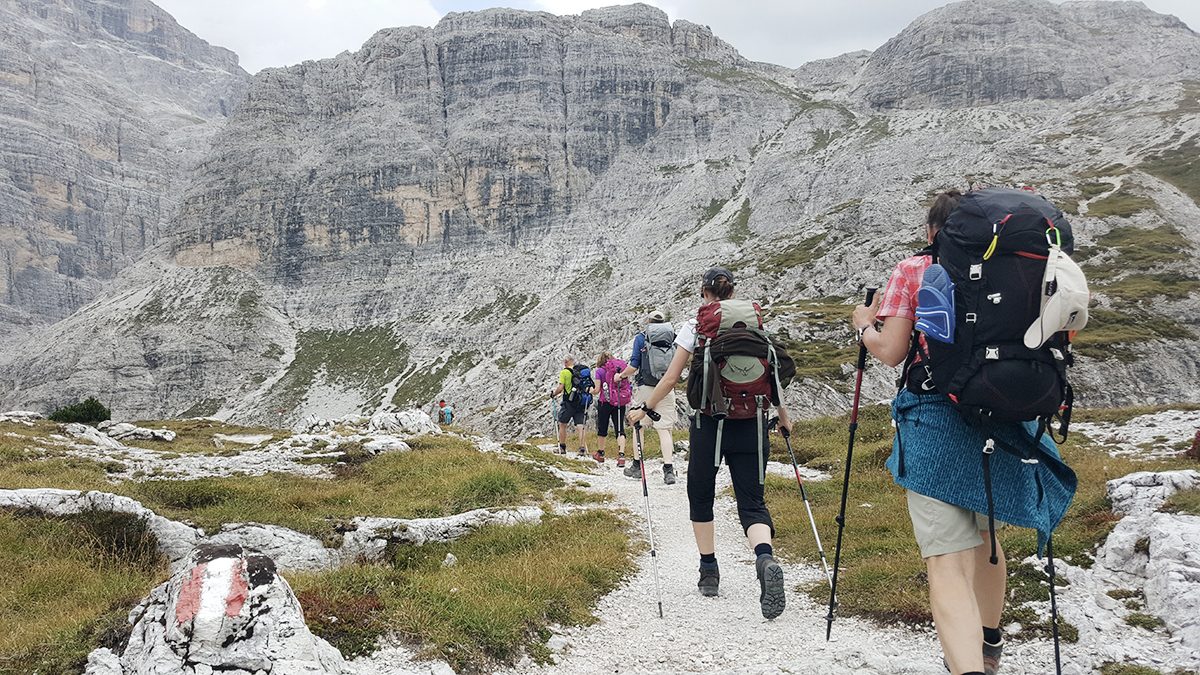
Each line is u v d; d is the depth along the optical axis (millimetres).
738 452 8469
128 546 11070
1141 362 86188
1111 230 142250
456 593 8281
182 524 11555
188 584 6004
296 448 20656
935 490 5043
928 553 5078
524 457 20906
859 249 148250
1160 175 171750
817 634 7957
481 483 15984
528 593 8711
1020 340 4617
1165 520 8648
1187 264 121312
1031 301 4539
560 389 25109
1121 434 21797
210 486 14398
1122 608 7883
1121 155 194375
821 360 84875
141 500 13312
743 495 8422
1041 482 5148
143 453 21656
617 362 21922
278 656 5742
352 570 8648
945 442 5070
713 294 8773
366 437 21297
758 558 7938
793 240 183625
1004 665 6918
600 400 21953
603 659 7543
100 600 8828
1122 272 123000
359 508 14391
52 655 6359
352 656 6582
